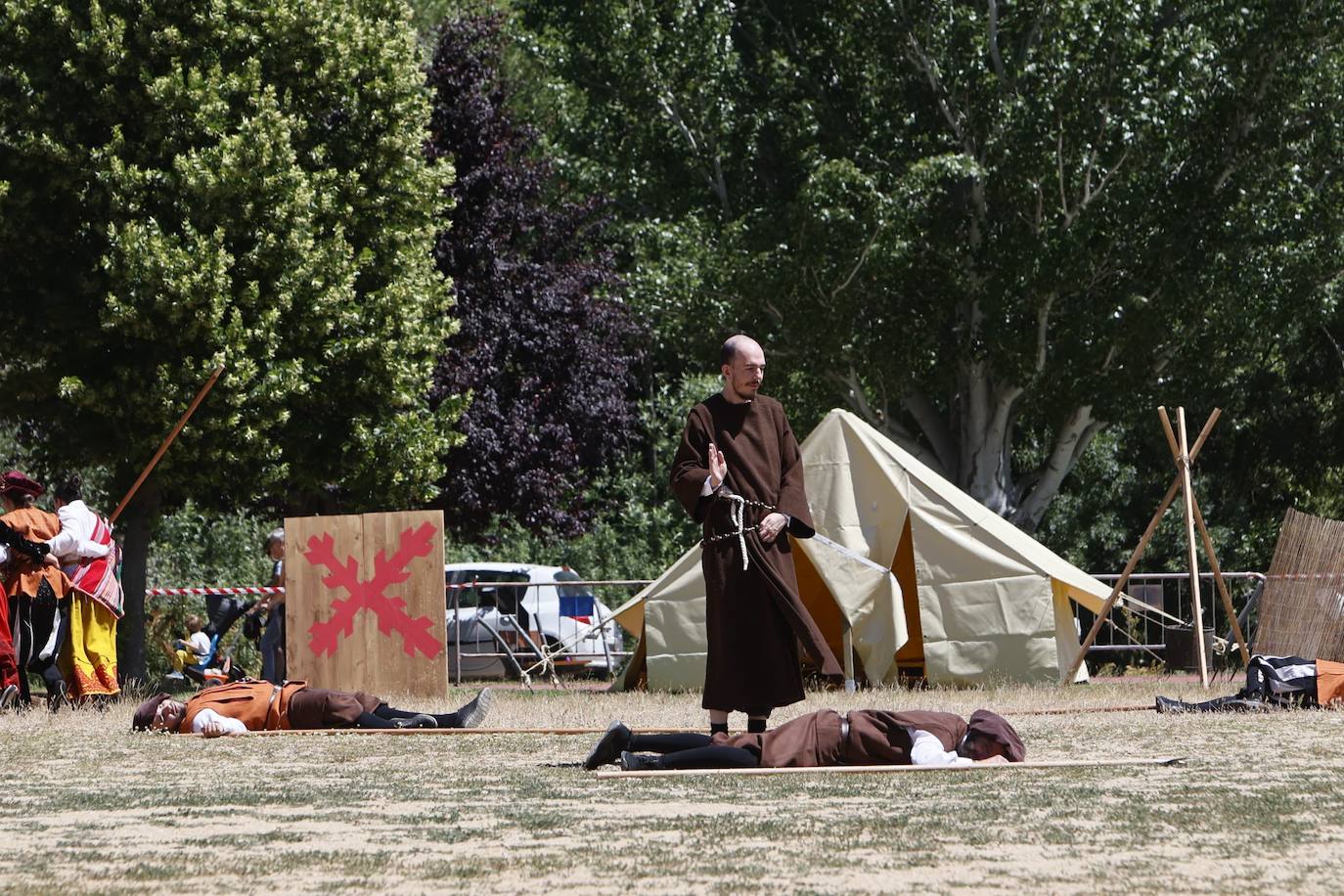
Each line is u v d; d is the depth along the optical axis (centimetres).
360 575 5034
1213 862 1427
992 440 12012
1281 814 1750
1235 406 12144
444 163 8038
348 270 7431
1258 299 10769
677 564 6078
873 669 5709
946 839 1577
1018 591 5678
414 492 7812
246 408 7081
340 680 5028
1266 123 10881
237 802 1992
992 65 11869
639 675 6328
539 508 10219
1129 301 10862
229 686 3359
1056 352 11019
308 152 7550
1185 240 10781
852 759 2339
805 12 12362
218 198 7006
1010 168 11006
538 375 10550
